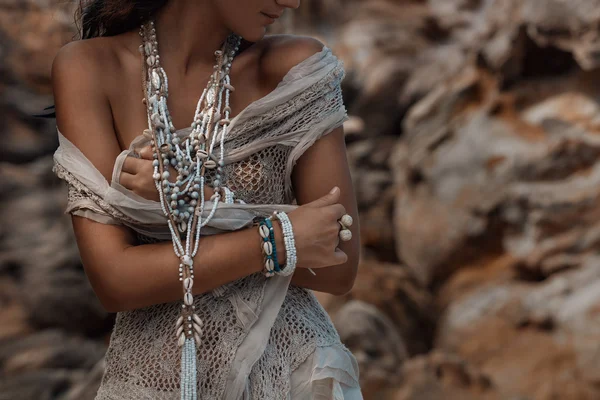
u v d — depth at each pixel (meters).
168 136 1.60
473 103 6.37
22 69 6.75
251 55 1.74
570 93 5.93
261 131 1.66
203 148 1.62
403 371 4.41
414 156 6.38
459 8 7.64
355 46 7.44
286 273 1.57
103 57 1.68
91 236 1.59
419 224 6.22
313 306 1.74
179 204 1.57
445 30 7.61
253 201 1.66
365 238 6.62
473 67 6.48
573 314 5.21
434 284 6.16
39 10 6.91
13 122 6.45
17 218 5.95
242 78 1.72
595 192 5.55
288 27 7.46
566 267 5.53
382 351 4.57
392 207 6.71
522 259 5.71
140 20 1.74
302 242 1.56
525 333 5.40
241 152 1.64
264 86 1.73
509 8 6.09
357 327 4.62
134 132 1.66
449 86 6.58
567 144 5.71
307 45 1.72
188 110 1.67
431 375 4.35
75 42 1.70
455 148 6.16
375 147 7.02
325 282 1.70
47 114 1.88
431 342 5.92
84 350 5.48
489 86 6.34
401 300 5.95
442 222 6.09
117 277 1.55
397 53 7.38
